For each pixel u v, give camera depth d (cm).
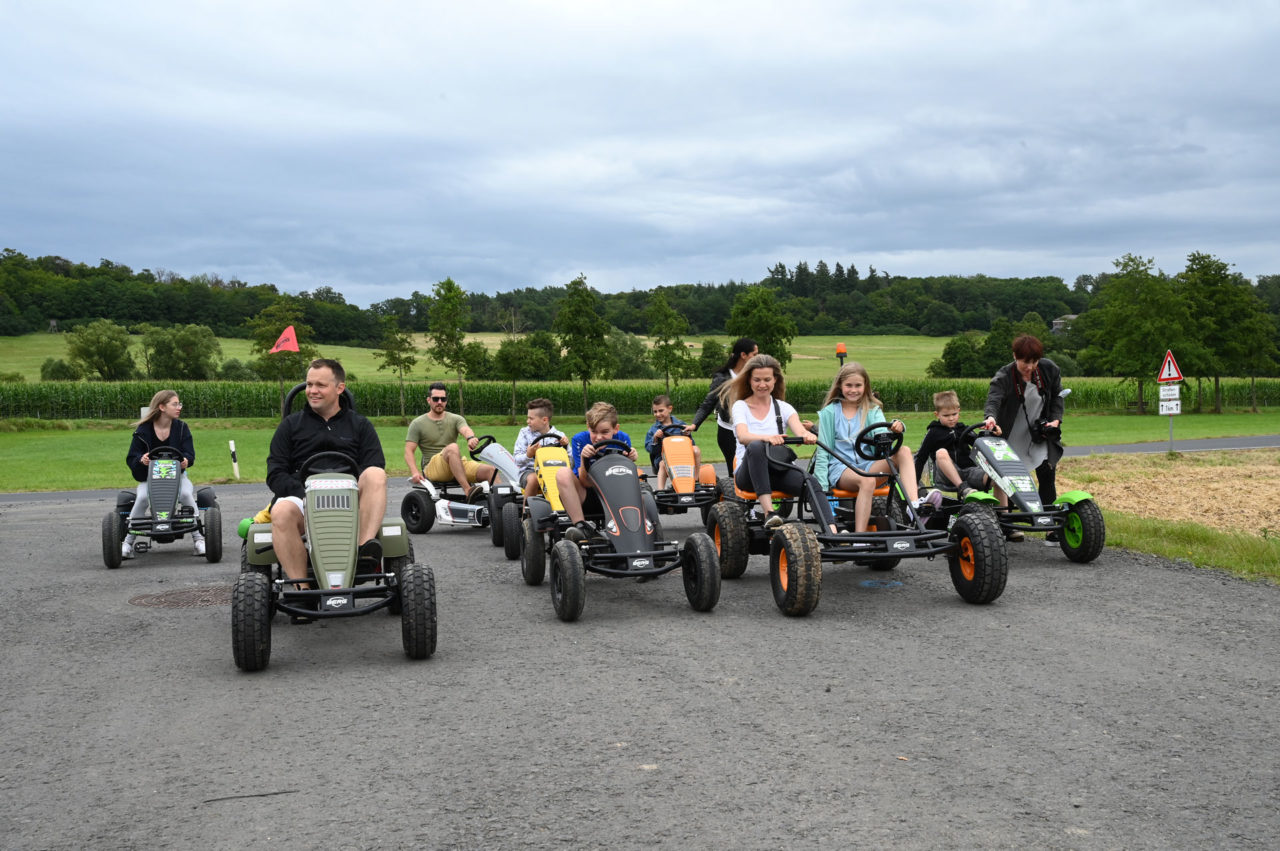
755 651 591
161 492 999
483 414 5475
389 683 540
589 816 360
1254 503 1271
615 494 743
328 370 664
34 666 592
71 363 9938
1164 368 2231
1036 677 524
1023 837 337
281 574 659
